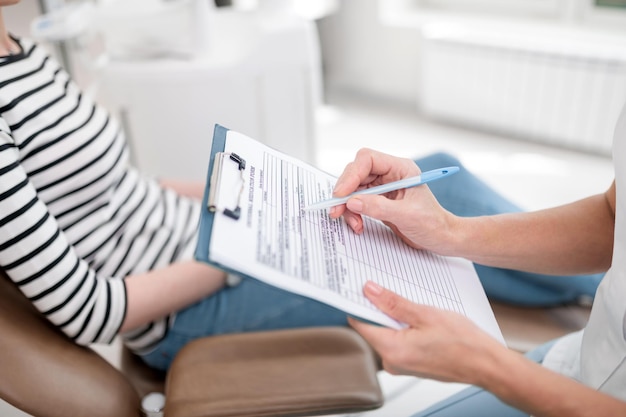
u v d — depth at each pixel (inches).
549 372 21.8
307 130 75.0
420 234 26.8
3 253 30.5
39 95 36.9
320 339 34.8
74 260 33.5
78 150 37.8
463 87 112.4
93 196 39.3
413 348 22.0
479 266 43.3
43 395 29.3
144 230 43.3
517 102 107.5
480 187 47.5
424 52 114.0
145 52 67.4
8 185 30.4
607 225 29.7
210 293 41.8
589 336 27.9
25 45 39.9
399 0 123.5
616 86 96.0
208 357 33.7
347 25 129.3
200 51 67.8
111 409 31.6
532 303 44.6
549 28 108.3
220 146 25.9
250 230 22.1
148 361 42.9
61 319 32.4
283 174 27.0
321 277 22.2
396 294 22.9
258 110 69.4
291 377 32.1
